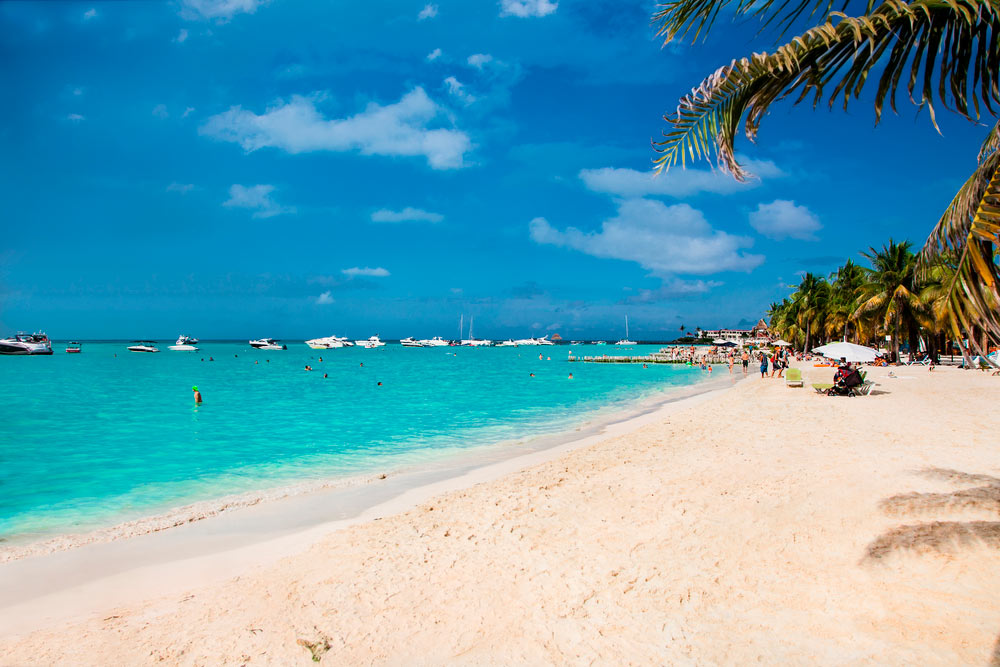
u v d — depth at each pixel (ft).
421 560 21.57
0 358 287.69
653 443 44.34
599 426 61.77
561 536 23.32
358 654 15.02
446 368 211.61
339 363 253.85
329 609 17.74
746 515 24.35
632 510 26.22
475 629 16.10
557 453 45.55
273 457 48.11
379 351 460.55
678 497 27.73
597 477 33.37
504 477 35.12
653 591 17.70
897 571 17.80
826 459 34.73
